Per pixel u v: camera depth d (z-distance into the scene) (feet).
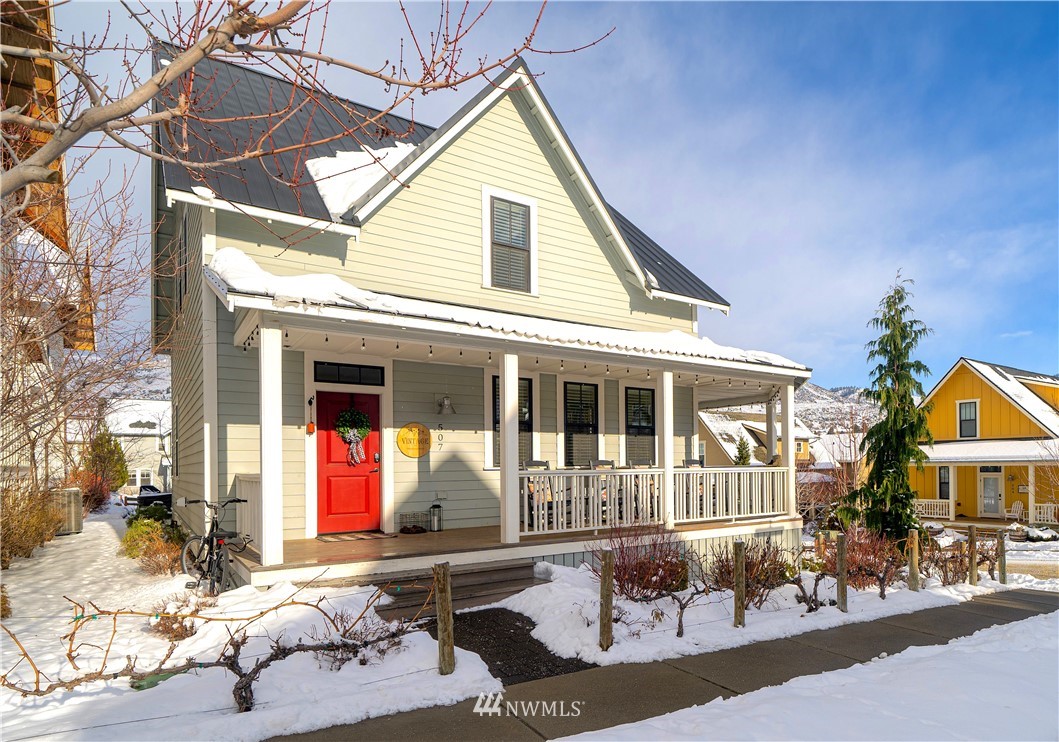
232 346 28.63
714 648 20.93
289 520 29.19
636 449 42.70
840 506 45.55
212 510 26.32
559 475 29.84
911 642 22.50
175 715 14.16
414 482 33.12
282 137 34.78
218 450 28.02
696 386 44.83
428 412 34.01
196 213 32.14
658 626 22.34
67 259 29.43
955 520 92.63
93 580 29.63
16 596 26.16
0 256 25.58
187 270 35.42
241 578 23.79
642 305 43.96
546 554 28.37
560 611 22.11
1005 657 20.34
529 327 29.55
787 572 32.73
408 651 18.33
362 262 32.78
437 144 34.63
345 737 13.87
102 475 84.38
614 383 41.83
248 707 14.52
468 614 23.11
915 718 14.82
